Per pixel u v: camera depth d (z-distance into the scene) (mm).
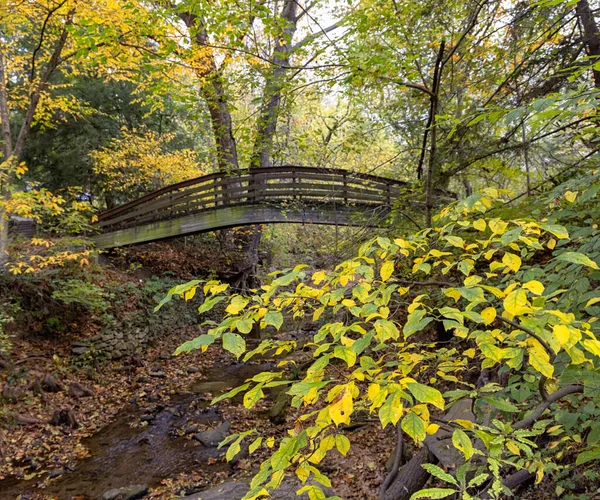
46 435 5906
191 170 13664
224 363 9719
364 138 5734
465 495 1030
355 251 4598
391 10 4613
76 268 8703
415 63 4492
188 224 10414
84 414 6730
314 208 8734
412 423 1063
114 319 9266
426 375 2311
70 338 8406
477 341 1236
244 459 5352
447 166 3920
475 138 3934
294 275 1297
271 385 1262
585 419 1593
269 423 6336
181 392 7934
